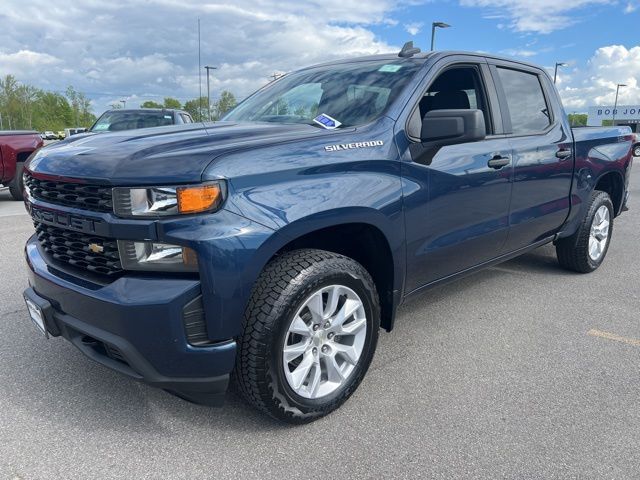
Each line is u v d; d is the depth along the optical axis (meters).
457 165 3.26
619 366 3.26
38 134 10.23
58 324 2.59
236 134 2.71
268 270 2.43
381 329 3.81
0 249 5.90
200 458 2.37
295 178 2.44
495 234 3.72
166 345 2.22
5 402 2.80
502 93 3.86
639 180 14.82
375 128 2.89
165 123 10.14
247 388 2.42
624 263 5.61
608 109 51.44
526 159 3.88
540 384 3.04
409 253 3.01
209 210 2.19
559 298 4.47
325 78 3.59
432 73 3.29
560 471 2.29
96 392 2.92
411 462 2.35
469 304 4.32
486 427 2.61
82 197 2.38
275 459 2.37
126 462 2.34
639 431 2.58
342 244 3.00
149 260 2.22
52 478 2.23
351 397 2.88
